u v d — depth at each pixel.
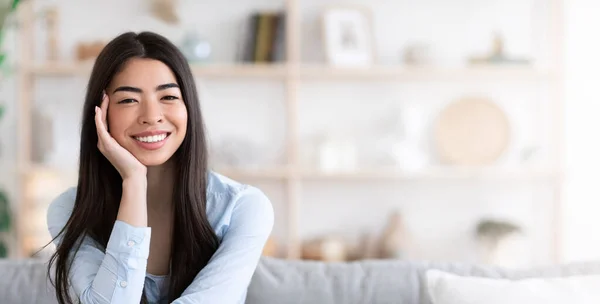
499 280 1.60
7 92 3.85
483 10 3.91
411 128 3.78
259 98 3.92
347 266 1.75
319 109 3.91
